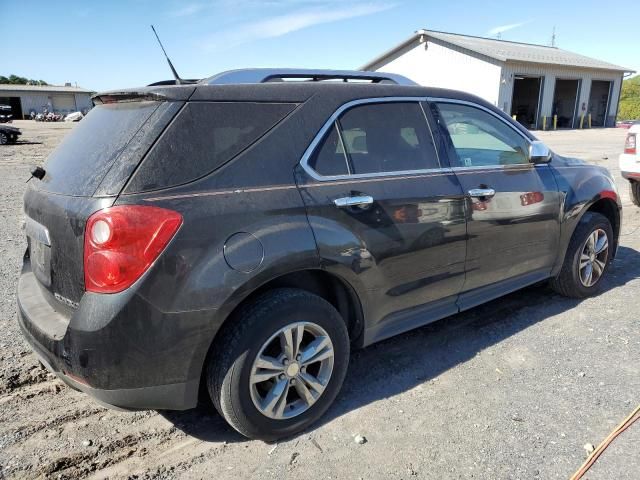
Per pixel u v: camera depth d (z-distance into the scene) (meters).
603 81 37.44
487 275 3.62
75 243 2.25
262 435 2.61
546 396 3.05
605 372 3.31
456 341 3.80
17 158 17.42
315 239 2.59
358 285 2.84
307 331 2.72
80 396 3.14
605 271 4.68
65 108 71.94
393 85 3.26
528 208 3.78
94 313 2.15
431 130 3.32
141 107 2.47
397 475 2.42
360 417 2.88
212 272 2.29
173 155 2.32
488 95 30.95
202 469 2.49
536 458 2.52
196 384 2.39
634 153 7.74
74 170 2.48
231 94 2.55
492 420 2.83
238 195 2.42
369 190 2.87
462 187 3.33
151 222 2.18
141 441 2.71
